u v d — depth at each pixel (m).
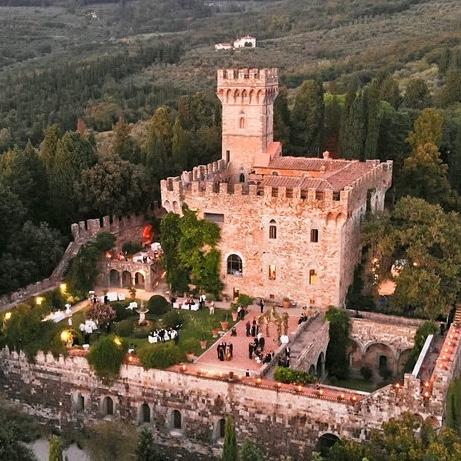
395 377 81.25
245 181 106.94
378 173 98.62
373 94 118.62
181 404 69.25
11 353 76.12
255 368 69.69
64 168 103.31
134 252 104.00
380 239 85.81
